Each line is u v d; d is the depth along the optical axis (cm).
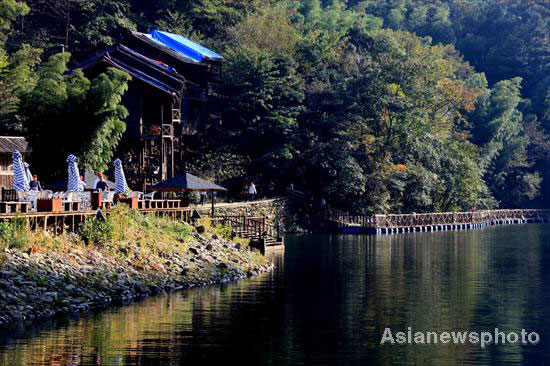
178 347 2678
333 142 7669
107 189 4416
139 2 9156
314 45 8538
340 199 7694
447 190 8769
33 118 4875
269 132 7556
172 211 4716
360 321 3173
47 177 4891
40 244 3475
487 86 11425
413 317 3281
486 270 4712
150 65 6638
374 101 7938
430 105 8800
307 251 5625
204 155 7375
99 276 3481
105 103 4925
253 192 6919
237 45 8500
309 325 3075
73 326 2905
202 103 7556
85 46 8225
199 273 4006
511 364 2650
